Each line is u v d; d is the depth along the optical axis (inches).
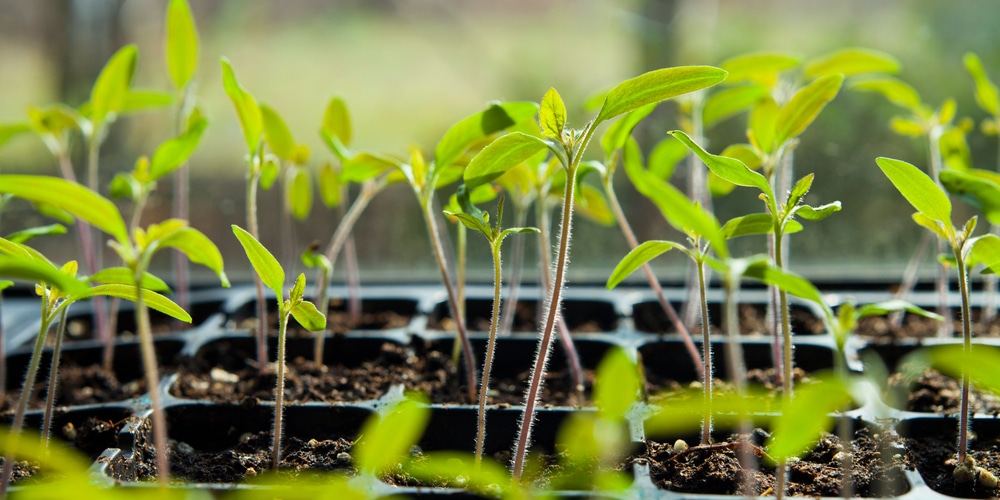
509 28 29.6
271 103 28.7
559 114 15.3
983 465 16.6
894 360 19.7
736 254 26.0
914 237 25.6
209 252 14.6
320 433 17.8
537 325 22.0
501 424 17.6
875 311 14.4
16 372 19.9
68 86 28.3
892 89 20.8
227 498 15.6
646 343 20.1
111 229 14.2
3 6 27.8
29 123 20.3
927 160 26.1
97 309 21.0
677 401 17.7
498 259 16.0
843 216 26.2
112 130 27.5
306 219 27.5
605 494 15.4
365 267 26.4
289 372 19.4
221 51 29.3
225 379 19.5
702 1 28.1
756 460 16.5
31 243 26.8
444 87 29.2
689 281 21.2
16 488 15.3
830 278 23.6
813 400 13.3
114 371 20.2
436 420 17.7
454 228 27.6
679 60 27.8
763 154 18.2
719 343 19.9
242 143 28.3
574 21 29.0
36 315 22.1
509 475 16.8
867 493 16.0
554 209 27.8
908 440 17.2
